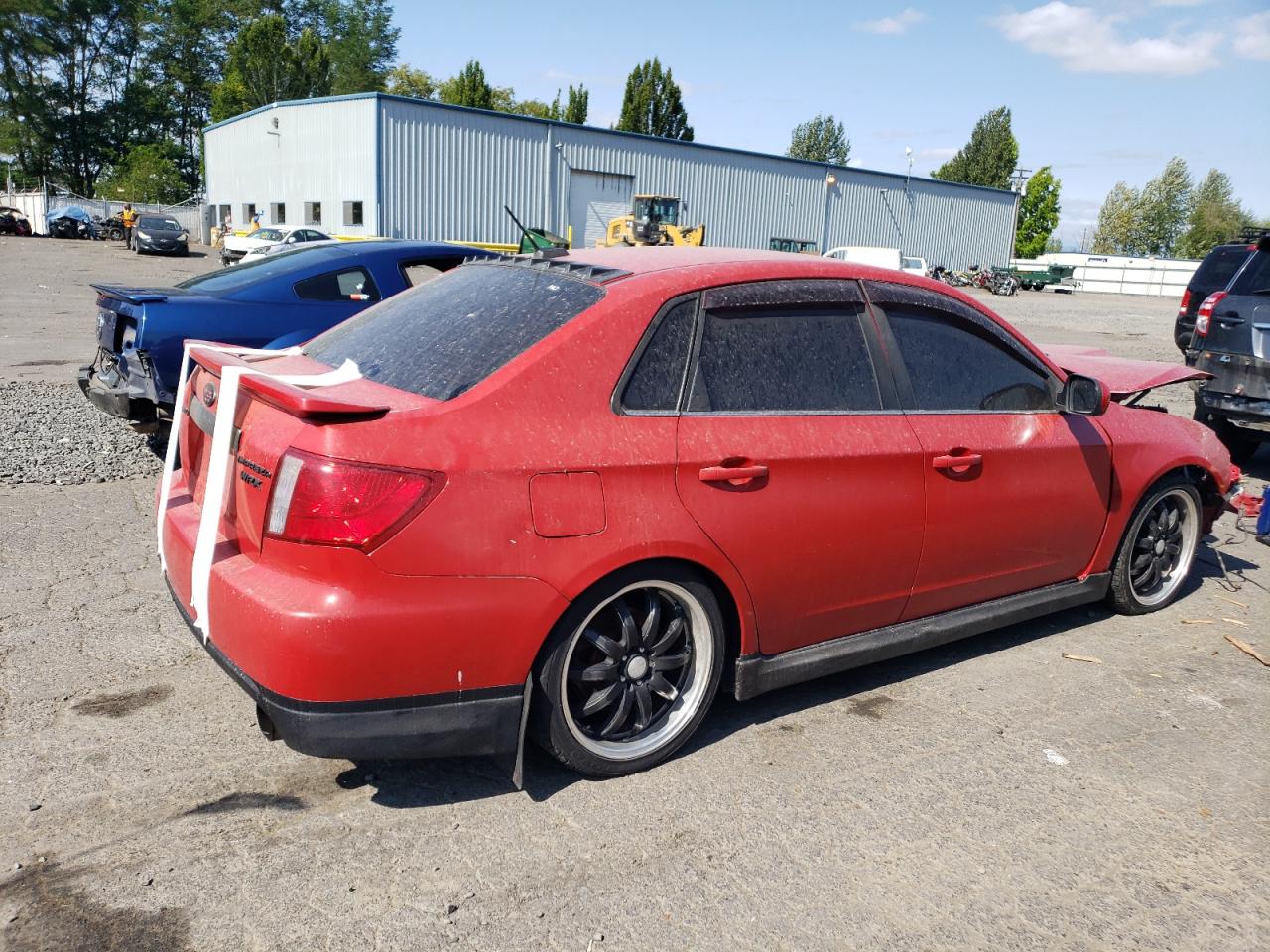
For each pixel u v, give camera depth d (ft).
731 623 10.73
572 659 9.76
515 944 7.76
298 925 7.89
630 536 9.36
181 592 10.05
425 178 112.98
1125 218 292.40
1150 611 15.74
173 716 11.21
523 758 9.91
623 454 9.32
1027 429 12.84
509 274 11.33
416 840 9.09
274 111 127.75
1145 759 11.12
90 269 92.89
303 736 8.38
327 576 8.22
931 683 12.97
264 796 9.71
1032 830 9.64
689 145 134.92
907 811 9.87
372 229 111.34
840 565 11.09
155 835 9.02
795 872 8.83
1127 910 8.50
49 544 16.70
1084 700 12.58
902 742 11.32
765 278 10.83
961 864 9.05
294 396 8.29
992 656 13.93
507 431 8.83
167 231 120.16
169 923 7.86
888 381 11.59
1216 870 9.13
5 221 152.87
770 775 10.47
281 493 8.39
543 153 121.70
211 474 9.35
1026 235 264.72
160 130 241.14
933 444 11.69
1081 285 197.26
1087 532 13.97
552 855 8.94
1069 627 15.15
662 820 9.56
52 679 11.93
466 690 8.84
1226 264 37.50
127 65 232.53
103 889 8.25
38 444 23.50
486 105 226.38
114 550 16.57
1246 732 11.85
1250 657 14.12
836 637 11.64
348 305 22.99
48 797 9.52
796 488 10.49
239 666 8.62
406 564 8.31
